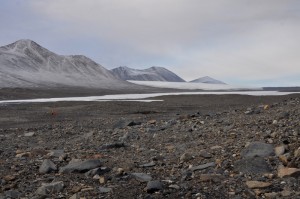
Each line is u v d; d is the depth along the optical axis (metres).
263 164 10.43
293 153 11.05
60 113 48.84
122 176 10.64
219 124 18.23
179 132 17.52
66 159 13.40
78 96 152.25
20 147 17.88
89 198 8.84
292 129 14.02
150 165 11.70
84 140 18.73
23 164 12.85
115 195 8.99
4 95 141.00
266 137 13.36
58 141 19.48
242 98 87.06
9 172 11.77
